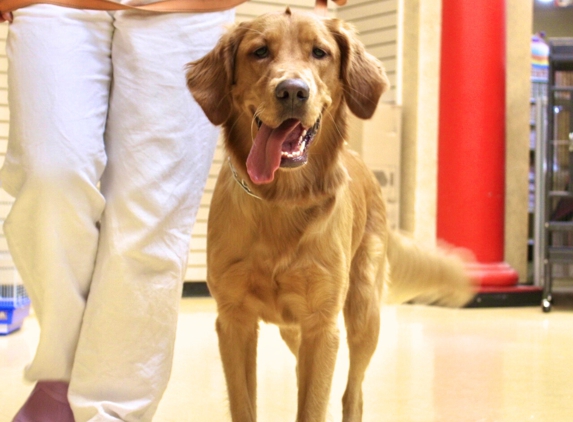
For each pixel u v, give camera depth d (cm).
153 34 221
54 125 205
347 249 250
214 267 239
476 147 636
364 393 326
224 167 250
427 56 654
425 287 354
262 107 219
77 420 212
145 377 218
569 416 289
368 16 685
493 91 638
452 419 286
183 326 499
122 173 216
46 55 207
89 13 215
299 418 240
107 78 221
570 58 589
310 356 242
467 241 639
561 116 638
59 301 212
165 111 221
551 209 646
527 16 684
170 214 221
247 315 242
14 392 311
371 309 292
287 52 231
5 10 215
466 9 631
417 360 396
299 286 236
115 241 213
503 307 627
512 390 332
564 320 551
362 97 254
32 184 204
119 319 213
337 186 241
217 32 238
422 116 655
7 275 489
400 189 668
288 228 232
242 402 238
